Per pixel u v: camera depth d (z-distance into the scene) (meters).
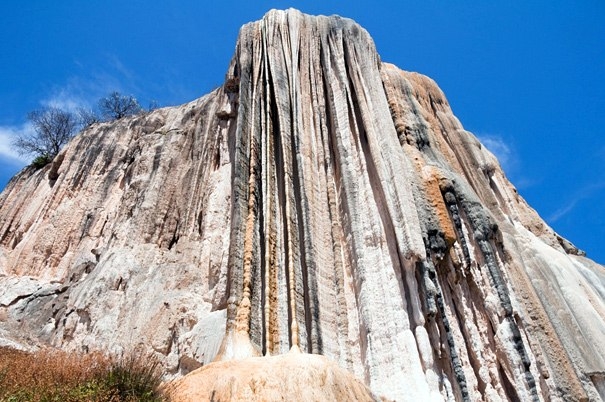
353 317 12.80
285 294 12.09
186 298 14.86
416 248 13.05
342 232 14.62
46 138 32.47
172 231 18.25
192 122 23.12
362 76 18.28
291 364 8.83
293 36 18.78
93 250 18.75
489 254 14.96
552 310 14.93
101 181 22.56
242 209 13.32
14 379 7.95
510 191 21.89
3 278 18.62
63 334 14.62
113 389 7.77
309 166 15.37
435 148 18.58
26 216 22.52
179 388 8.58
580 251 21.52
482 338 13.46
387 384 11.10
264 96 16.69
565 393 12.62
